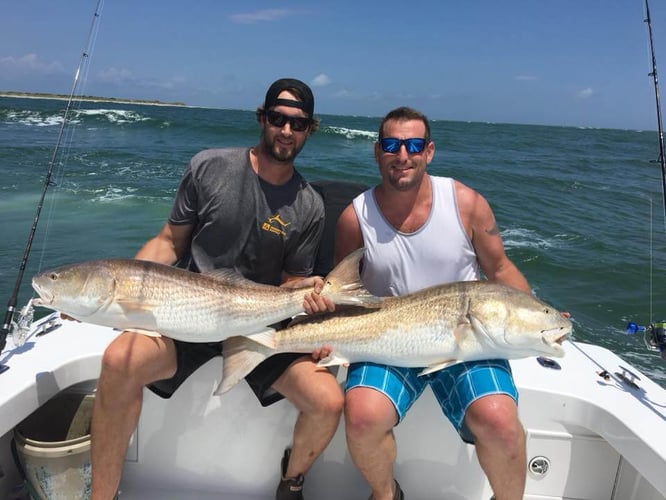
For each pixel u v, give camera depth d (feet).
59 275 7.42
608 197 59.62
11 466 8.65
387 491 8.05
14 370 8.22
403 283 9.19
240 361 8.24
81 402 8.87
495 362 8.14
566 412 8.68
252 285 8.30
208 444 9.09
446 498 9.16
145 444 9.11
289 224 9.30
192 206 9.30
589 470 8.90
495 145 142.51
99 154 67.92
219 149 9.43
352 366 8.52
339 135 108.99
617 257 33.06
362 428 7.53
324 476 9.14
